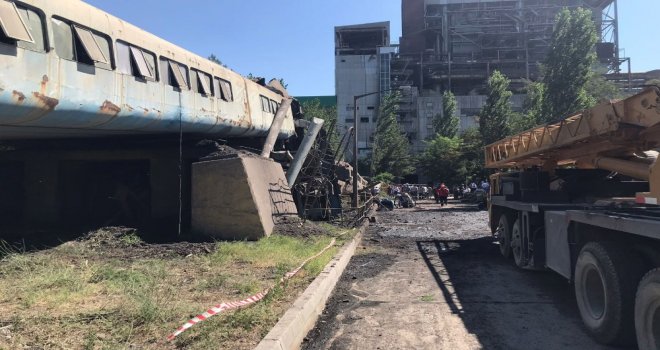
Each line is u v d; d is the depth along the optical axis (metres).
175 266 9.27
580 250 6.41
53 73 9.58
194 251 10.95
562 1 101.06
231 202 12.85
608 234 5.77
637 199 6.36
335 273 9.17
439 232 18.03
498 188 13.18
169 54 13.62
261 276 8.38
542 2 102.31
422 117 92.62
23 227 14.57
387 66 96.50
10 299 6.54
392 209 31.58
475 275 9.75
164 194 15.78
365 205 22.12
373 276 9.79
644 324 4.68
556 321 6.50
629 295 5.11
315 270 8.91
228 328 5.42
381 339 5.88
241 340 5.10
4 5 8.59
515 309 7.14
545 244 7.93
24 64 8.95
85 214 16.80
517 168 13.73
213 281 7.78
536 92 45.31
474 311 7.06
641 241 5.18
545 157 10.95
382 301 7.75
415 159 70.75
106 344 4.83
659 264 4.89
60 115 10.09
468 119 93.19
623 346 5.41
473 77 99.62
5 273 8.16
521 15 102.81
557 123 9.55
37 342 4.86
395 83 98.31
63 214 16.09
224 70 16.84
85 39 10.46
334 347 5.61
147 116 12.52
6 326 5.34
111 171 17.22
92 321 5.58
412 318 6.75
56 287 7.21
